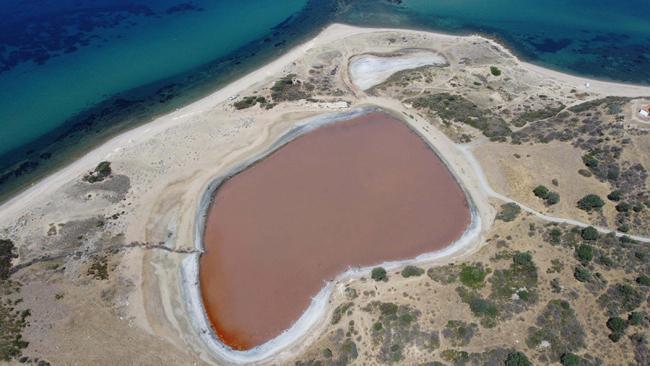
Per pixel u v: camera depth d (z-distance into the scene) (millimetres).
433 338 64250
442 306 68062
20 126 114188
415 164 95938
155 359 66812
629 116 96188
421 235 81812
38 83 127312
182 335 69938
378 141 101812
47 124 114438
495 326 65000
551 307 66500
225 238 83062
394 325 66125
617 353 61406
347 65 127750
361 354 64000
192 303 74000
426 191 90000
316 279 75938
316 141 102250
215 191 91500
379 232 82625
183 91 121750
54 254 81125
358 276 75188
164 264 79375
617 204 82625
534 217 82688
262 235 83125
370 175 93688
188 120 110000
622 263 71938
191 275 77750
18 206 91375
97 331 69875
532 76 124250
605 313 65625
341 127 105875
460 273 72938
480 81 121062
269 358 66000
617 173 86625
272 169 95875
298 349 66562
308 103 112438
